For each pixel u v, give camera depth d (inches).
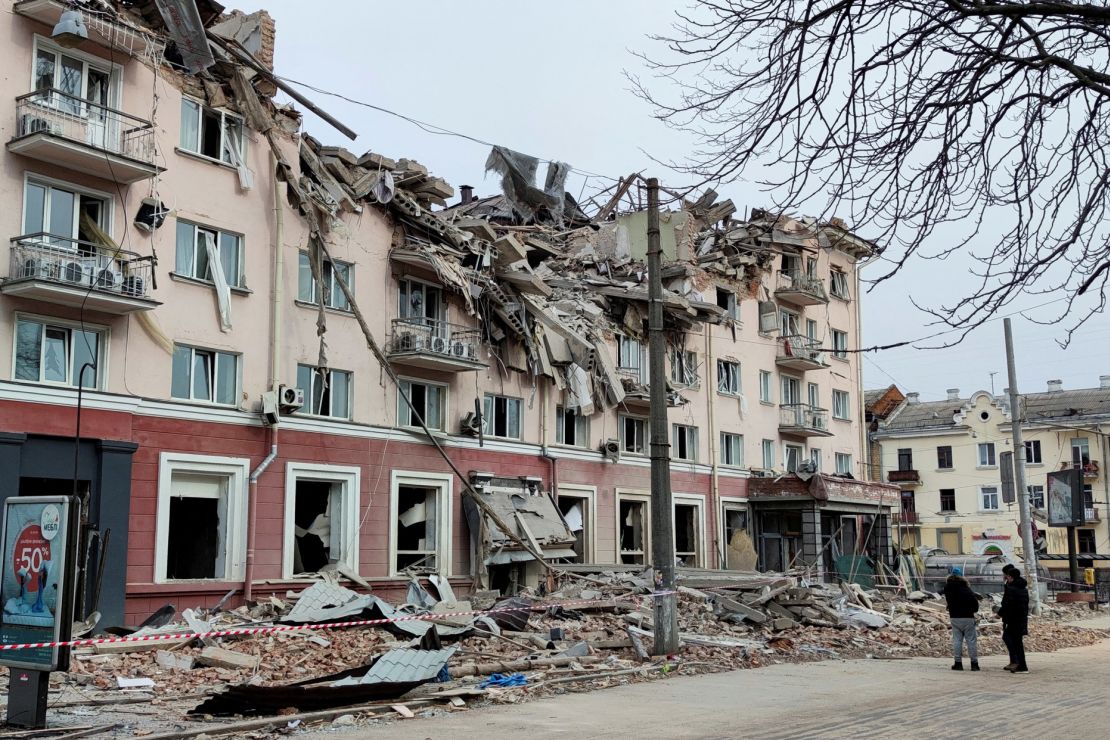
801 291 1683.1
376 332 1042.1
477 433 1132.5
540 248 1344.7
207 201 896.9
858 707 470.3
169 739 377.1
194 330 875.4
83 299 769.6
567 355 1253.7
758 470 1592.0
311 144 1021.8
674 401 1403.8
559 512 1217.4
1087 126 273.9
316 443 967.6
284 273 960.3
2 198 753.6
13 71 767.7
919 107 266.1
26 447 746.8
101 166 797.9
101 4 810.8
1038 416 2551.7
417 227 1099.9
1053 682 587.8
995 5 236.1
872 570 1630.2
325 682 484.1
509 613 816.3
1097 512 2429.9
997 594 1622.8
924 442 2716.5
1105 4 240.4
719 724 414.6
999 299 271.9
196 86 901.8
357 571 988.6
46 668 382.6
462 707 464.1
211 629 723.4
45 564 393.4
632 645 712.4
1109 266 263.0
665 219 730.8
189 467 859.4
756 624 916.6
